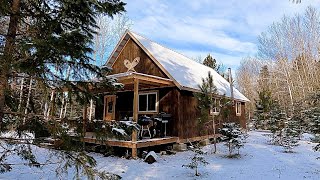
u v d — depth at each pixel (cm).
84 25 402
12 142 348
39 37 357
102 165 812
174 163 860
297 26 2884
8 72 334
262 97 2239
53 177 631
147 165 820
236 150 1112
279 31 3050
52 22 370
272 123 1441
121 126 415
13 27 361
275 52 3100
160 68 1219
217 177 683
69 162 367
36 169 693
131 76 927
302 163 873
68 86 373
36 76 348
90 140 1020
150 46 1411
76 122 386
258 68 4059
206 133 1340
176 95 1174
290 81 2789
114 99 1420
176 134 1145
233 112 1717
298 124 1432
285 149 1152
